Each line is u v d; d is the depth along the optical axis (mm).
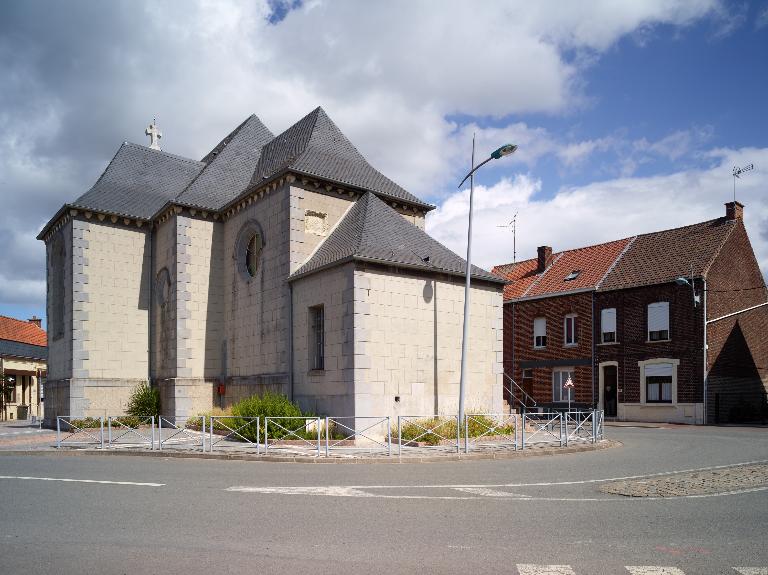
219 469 11523
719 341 27859
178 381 21688
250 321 21234
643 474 10883
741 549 5848
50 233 26484
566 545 5957
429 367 17984
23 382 41781
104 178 24984
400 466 11938
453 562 5395
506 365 34844
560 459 13195
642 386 28953
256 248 21578
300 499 8289
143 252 24531
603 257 33594
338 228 20234
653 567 5277
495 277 19969
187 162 28375
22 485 9609
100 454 14430
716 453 14555
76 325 22656
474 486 9422
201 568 5230
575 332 32062
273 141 25969
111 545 5965
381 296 17172
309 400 17969
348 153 23266
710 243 29250
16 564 5375
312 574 5066
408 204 22594
